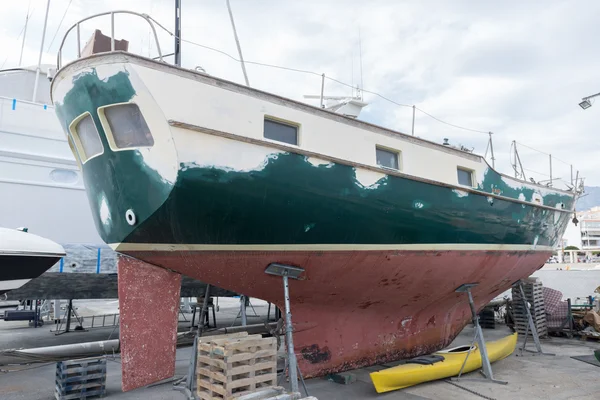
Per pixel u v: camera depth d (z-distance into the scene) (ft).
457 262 22.72
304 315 19.45
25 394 18.92
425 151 20.81
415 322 24.12
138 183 14.02
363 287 20.01
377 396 18.78
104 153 14.57
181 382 20.11
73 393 18.12
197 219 14.35
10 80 34.76
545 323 34.17
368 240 18.58
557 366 24.40
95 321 42.37
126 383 14.62
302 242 16.88
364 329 21.70
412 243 20.21
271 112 15.61
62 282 27.45
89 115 14.70
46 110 30.14
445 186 21.24
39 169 29.45
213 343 15.02
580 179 34.12
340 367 20.40
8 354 23.97
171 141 13.33
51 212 29.53
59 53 16.37
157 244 14.82
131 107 13.89
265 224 15.69
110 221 15.19
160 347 15.49
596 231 244.42
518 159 29.17
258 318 44.75
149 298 15.40
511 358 26.43
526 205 26.66
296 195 15.92
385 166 19.43
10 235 20.72
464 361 21.29
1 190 27.96
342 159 17.08
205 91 14.24
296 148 15.79
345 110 27.76
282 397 13.82
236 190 14.55
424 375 20.01
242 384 14.20
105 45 15.80
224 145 14.26
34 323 38.42
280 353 26.50
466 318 27.32
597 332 32.45
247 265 16.26
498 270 26.09
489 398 18.51
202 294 33.06
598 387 20.18
